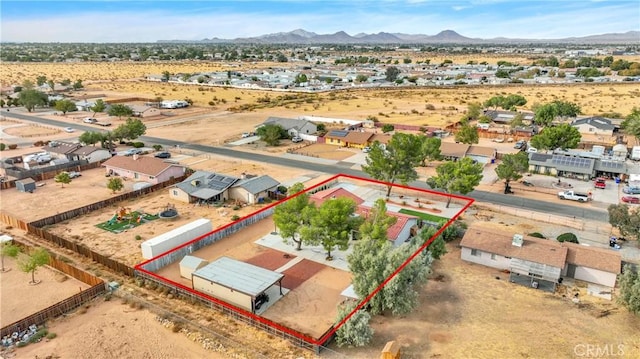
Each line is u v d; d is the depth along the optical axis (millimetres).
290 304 41000
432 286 44031
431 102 163250
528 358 33594
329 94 186625
